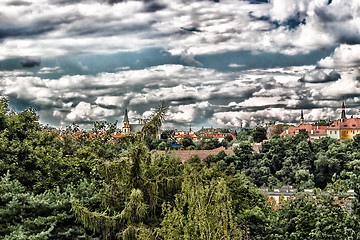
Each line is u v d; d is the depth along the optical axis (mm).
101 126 30312
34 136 26312
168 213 15242
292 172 102938
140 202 18906
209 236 14133
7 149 20578
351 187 18859
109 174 20250
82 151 26969
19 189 17172
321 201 19641
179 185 21172
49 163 22266
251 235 21750
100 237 18938
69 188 19172
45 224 16641
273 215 23953
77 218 17953
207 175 26547
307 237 18594
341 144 116062
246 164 107125
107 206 19547
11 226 15898
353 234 16875
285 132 164750
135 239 18219
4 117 24047
